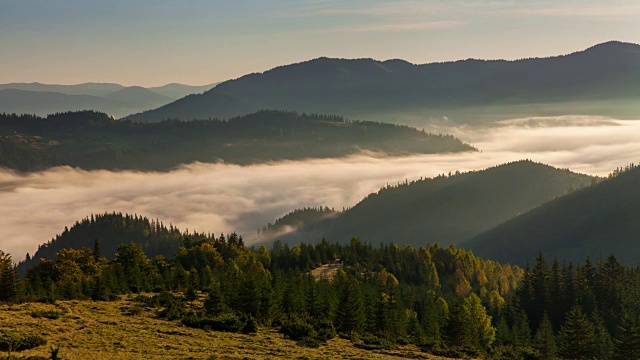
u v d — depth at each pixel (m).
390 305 120.00
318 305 120.12
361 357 83.81
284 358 74.75
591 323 132.50
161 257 192.38
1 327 75.19
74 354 64.62
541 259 177.75
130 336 78.38
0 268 120.06
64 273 140.88
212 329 93.25
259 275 129.00
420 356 94.38
